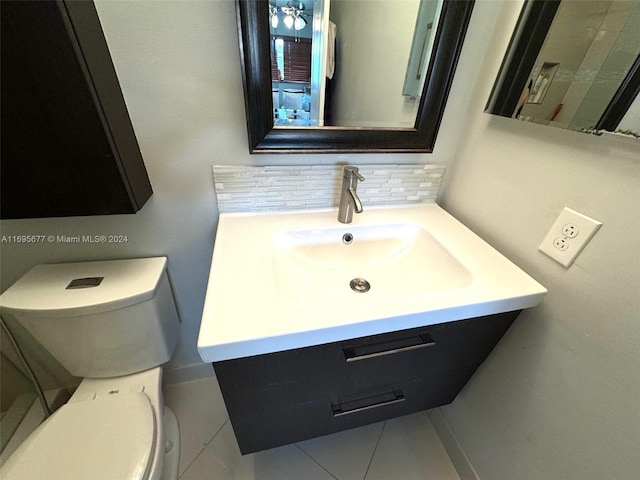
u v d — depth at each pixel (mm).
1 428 1078
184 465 1055
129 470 713
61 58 480
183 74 675
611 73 530
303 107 779
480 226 903
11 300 743
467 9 713
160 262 914
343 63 757
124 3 579
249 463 1068
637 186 516
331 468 1070
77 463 722
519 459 823
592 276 603
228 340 496
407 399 903
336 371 680
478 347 793
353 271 875
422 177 999
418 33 770
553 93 633
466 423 1029
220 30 646
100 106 549
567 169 637
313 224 882
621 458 581
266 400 690
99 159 589
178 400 1246
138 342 900
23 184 572
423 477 1063
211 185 844
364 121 842
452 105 887
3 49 453
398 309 584
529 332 765
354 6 708
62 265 863
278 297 598
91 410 834
